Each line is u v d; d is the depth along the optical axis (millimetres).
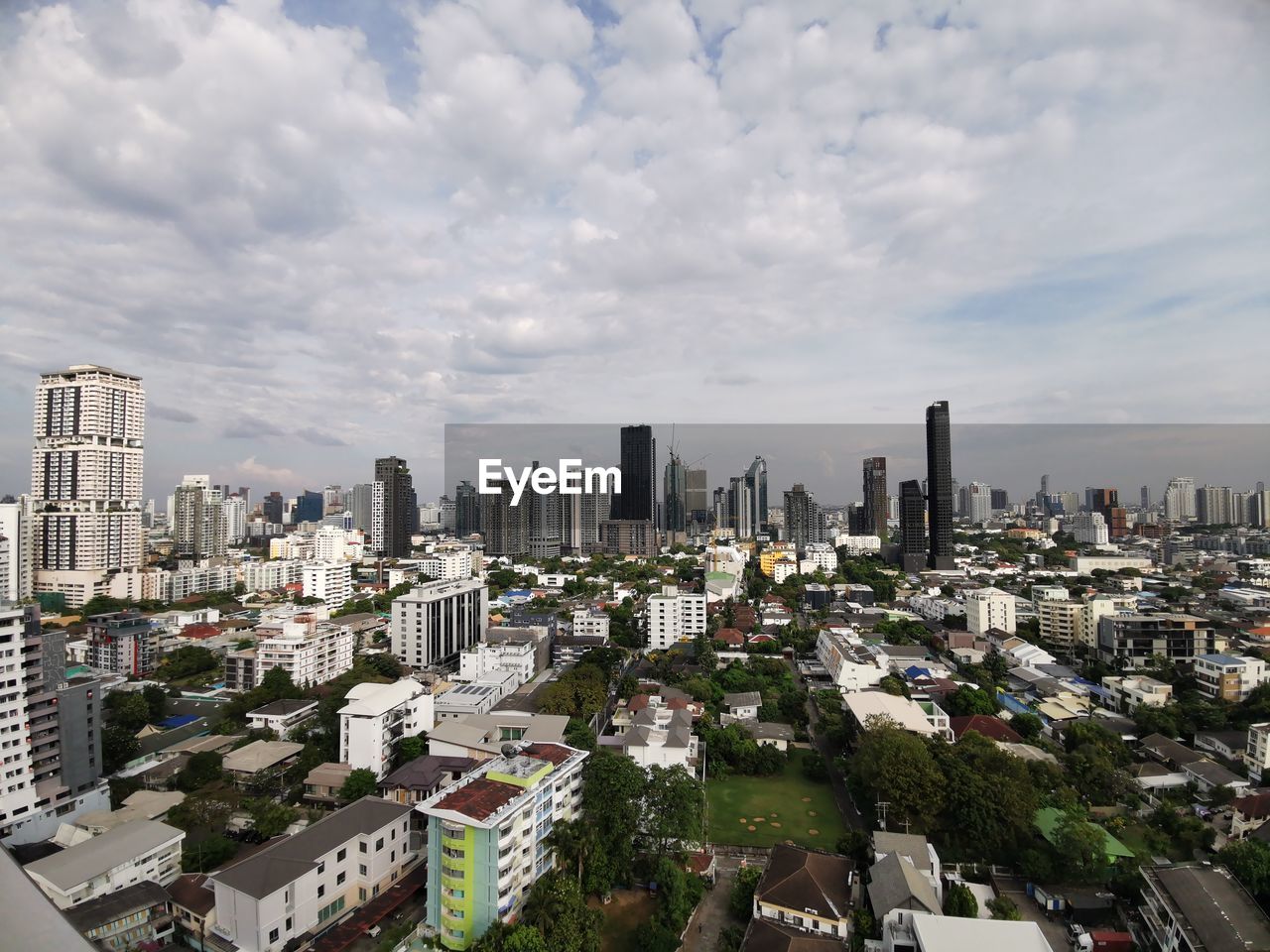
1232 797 105562
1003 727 130625
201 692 179625
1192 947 66688
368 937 78938
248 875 76125
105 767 122250
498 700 151500
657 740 117938
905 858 81438
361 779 108062
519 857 79125
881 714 121000
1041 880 84188
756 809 110625
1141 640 183000
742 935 76500
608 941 77875
